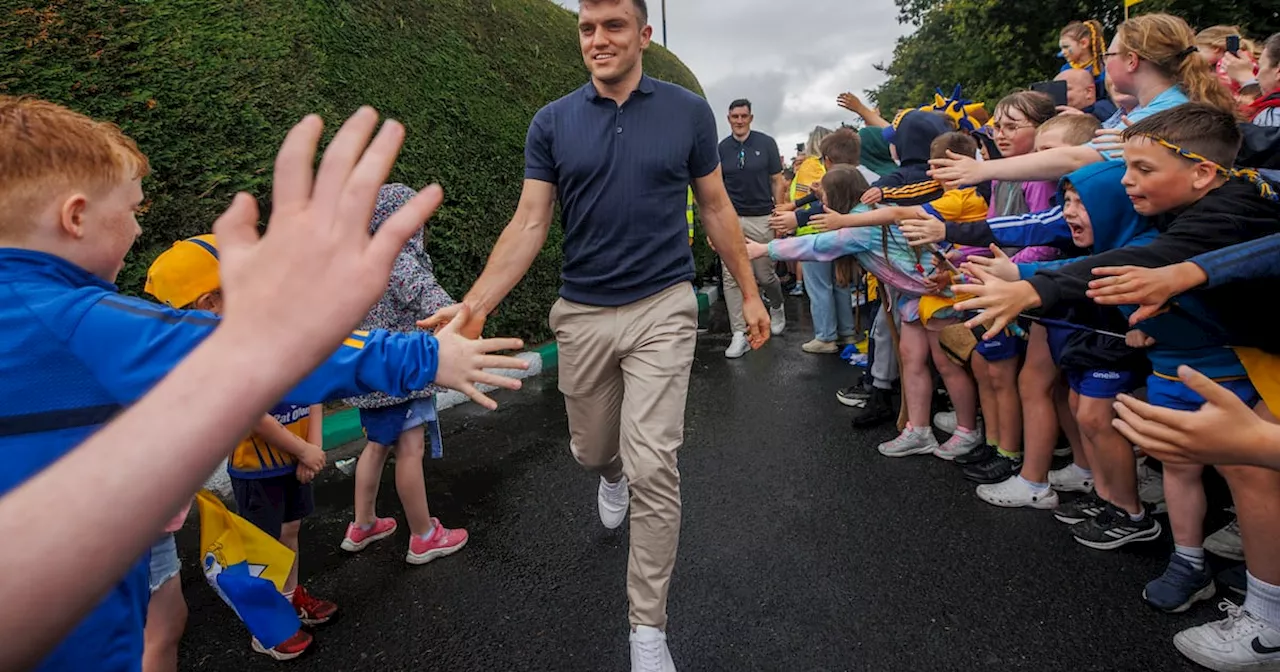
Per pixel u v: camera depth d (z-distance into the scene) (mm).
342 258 443
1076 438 3326
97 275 1129
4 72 3125
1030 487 3221
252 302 433
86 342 907
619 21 2260
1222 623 2170
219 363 421
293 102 4191
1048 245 2752
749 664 2270
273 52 4102
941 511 3234
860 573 2758
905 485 3545
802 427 4531
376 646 2461
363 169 464
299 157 465
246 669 2367
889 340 4402
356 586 2830
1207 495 3176
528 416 4941
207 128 3818
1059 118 2949
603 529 3246
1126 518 2795
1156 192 2047
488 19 6059
